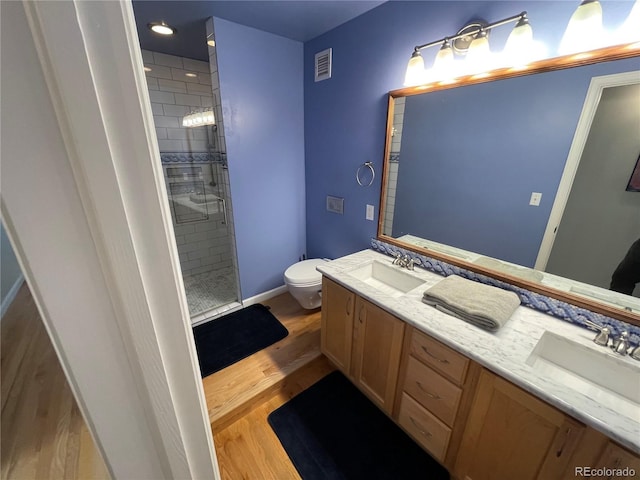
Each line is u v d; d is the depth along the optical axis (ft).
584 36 3.34
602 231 3.56
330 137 7.41
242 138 7.22
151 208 1.12
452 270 5.22
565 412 2.76
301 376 6.24
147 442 1.43
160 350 1.30
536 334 3.67
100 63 0.91
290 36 7.07
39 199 0.92
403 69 5.33
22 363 6.59
